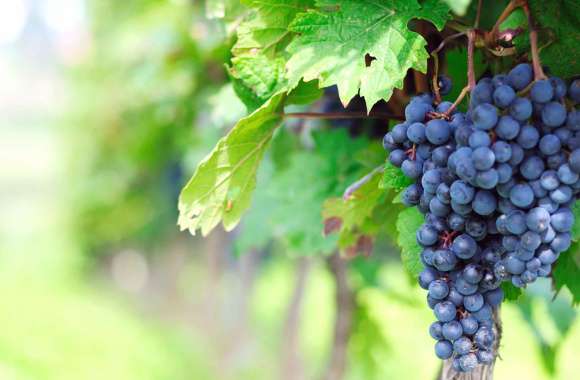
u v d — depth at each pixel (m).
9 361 3.01
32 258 5.49
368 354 1.61
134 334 4.05
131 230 4.67
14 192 9.14
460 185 0.76
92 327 3.92
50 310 4.08
